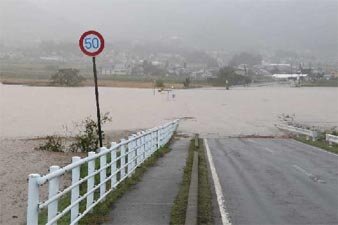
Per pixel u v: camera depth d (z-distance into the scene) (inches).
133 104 3934.5
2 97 4453.7
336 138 1163.3
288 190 529.0
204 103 4419.3
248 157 896.3
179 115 2864.2
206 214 397.1
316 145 1203.2
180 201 437.7
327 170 711.7
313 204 452.8
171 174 624.7
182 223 362.3
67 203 442.0
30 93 5413.4
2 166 832.3
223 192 509.7
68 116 2496.3
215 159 850.1
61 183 633.0
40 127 1903.3
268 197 485.4
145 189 508.7
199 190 506.6
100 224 356.8
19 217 521.0
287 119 2583.7
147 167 690.2
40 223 382.6
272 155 941.2
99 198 409.1
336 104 4466.0
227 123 2329.0
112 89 7810.0
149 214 392.8
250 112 3284.9
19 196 616.4
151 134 820.0
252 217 394.6
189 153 909.8
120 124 2122.3
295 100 5226.4
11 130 1775.3
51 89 6717.5
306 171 696.4
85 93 5767.7
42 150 1048.8
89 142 1005.8
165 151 955.3
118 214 390.9
